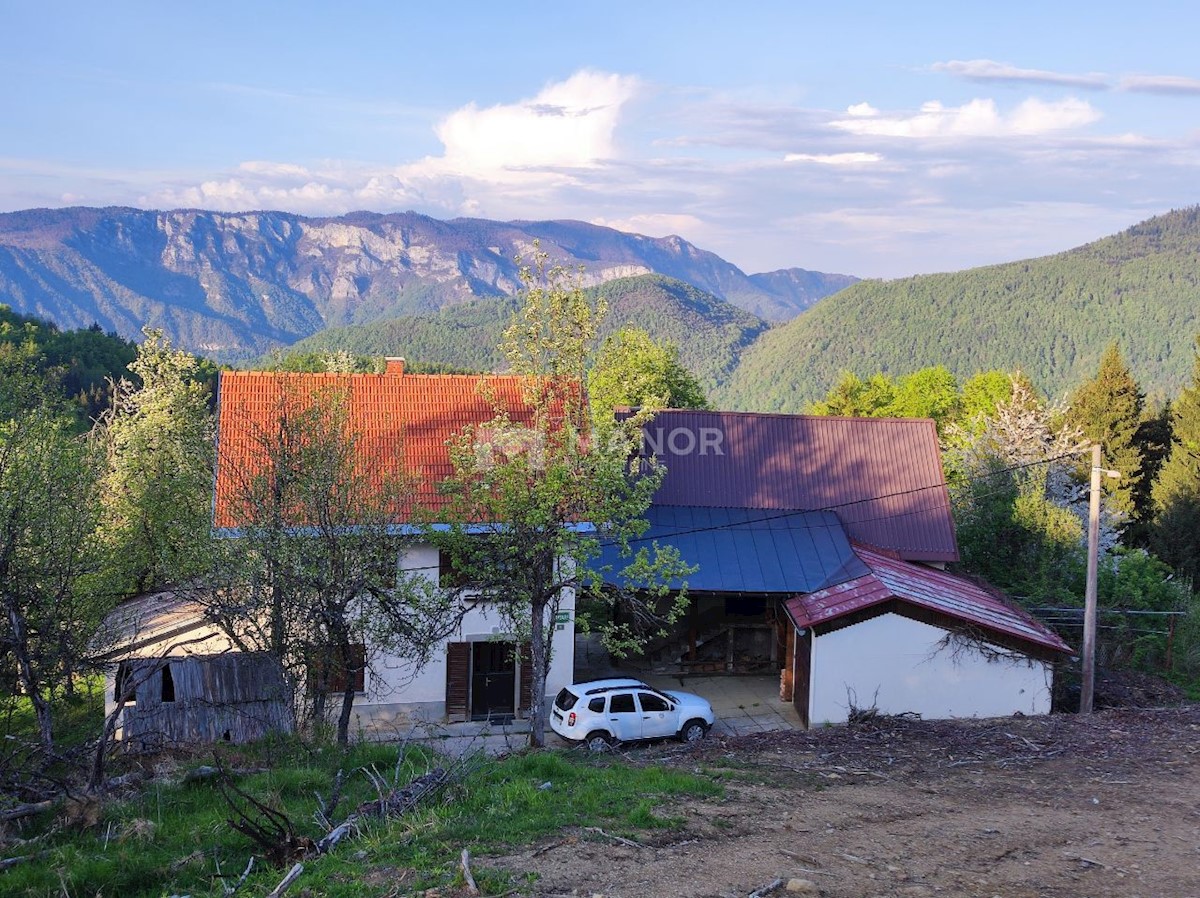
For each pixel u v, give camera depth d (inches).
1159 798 553.9
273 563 674.2
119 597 985.5
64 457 725.3
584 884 383.9
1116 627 1069.1
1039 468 1460.4
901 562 1096.8
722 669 1114.7
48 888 423.2
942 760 657.0
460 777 554.9
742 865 411.8
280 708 744.3
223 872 436.5
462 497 774.5
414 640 744.3
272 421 924.0
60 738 794.8
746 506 1155.3
